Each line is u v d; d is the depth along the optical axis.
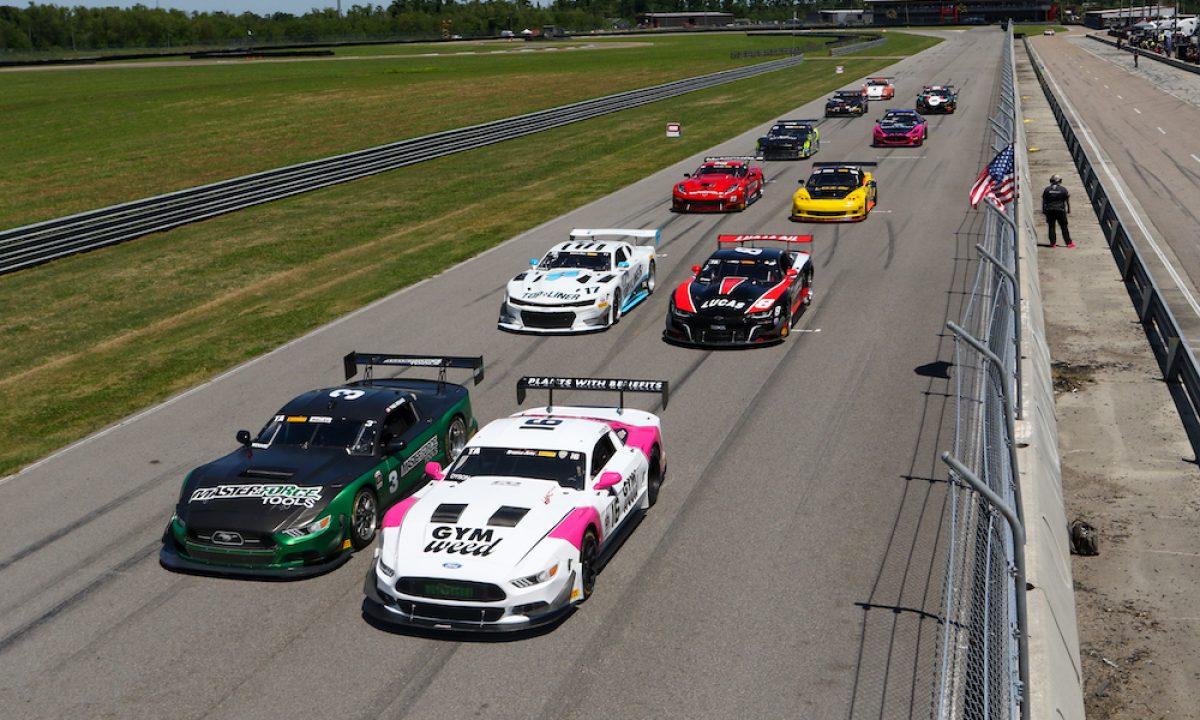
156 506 12.88
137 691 8.91
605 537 10.93
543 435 11.49
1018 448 12.83
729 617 9.77
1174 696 8.97
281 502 10.98
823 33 171.50
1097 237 28.61
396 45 170.25
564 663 9.12
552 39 184.25
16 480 13.95
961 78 80.06
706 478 13.12
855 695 8.48
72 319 22.36
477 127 47.31
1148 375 17.55
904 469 13.09
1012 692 7.34
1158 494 13.05
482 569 9.48
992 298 21.28
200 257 27.80
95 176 43.09
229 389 17.47
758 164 42.28
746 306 18.69
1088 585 10.91
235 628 9.92
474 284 24.23
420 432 12.91
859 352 18.19
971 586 9.88
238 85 83.88
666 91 68.25
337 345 19.77
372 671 9.10
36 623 10.13
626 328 20.52
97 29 198.12
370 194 36.91
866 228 28.97
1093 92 71.94
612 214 32.44
